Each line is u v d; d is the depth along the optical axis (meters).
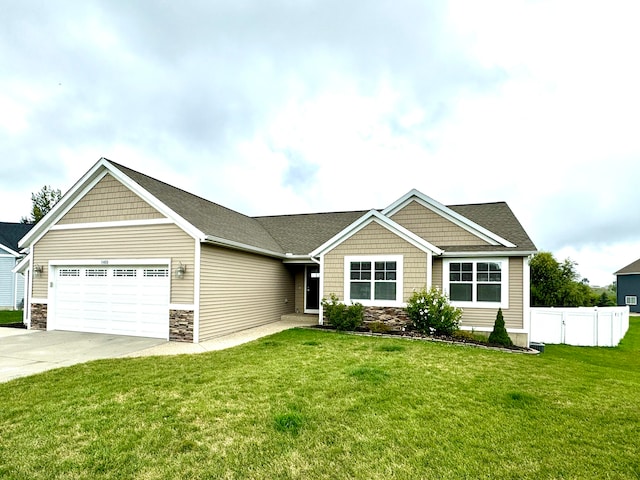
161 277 11.42
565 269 22.30
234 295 12.77
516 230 13.66
